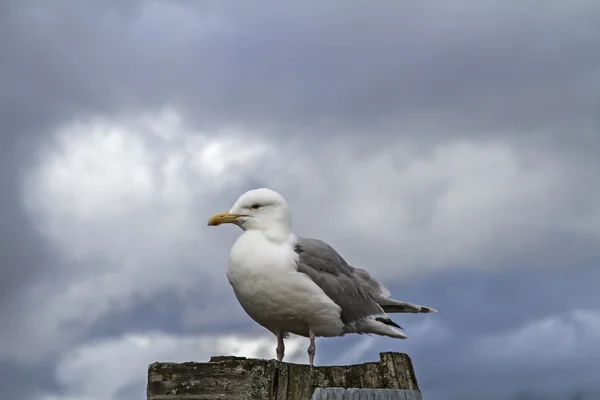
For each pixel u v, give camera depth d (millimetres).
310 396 5492
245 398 5102
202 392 5207
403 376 5945
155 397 5297
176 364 5301
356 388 5621
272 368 5281
